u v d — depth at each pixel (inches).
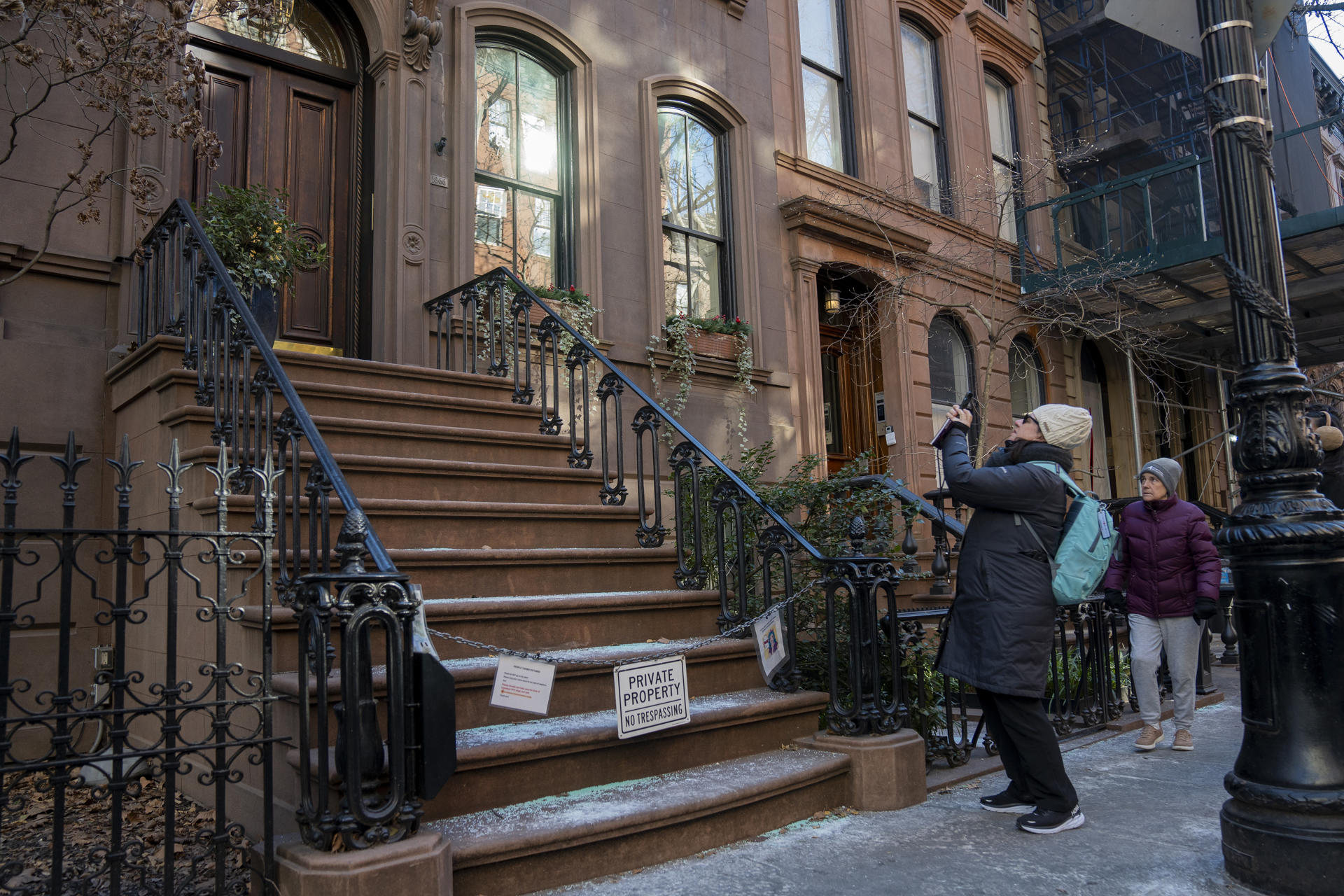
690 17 361.1
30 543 185.5
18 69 200.4
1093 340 556.7
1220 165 129.3
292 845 100.7
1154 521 195.6
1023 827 135.3
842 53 439.2
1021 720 135.9
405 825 99.2
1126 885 113.9
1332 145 634.2
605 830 113.3
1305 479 119.3
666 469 315.3
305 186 266.8
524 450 220.2
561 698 141.7
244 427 151.3
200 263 175.6
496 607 147.8
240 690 132.2
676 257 348.2
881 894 110.7
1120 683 227.0
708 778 134.4
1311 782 110.7
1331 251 426.9
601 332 305.3
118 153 212.8
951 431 145.2
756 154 376.8
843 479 212.4
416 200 268.7
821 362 397.7
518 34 306.0
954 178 475.8
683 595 175.9
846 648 178.5
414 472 185.2
